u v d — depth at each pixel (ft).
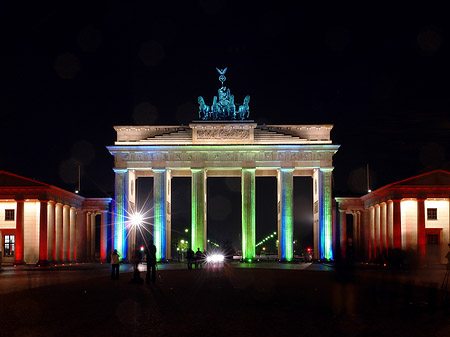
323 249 419.54
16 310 101.76
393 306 106.73
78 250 445.37
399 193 354.54
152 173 460.55
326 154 425.69
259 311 99.86
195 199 423.64
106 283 174.29
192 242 421.59
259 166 424.87
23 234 366.84
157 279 194.90
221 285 163.53
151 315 94.73
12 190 367.25
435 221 364.17
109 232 460.14
